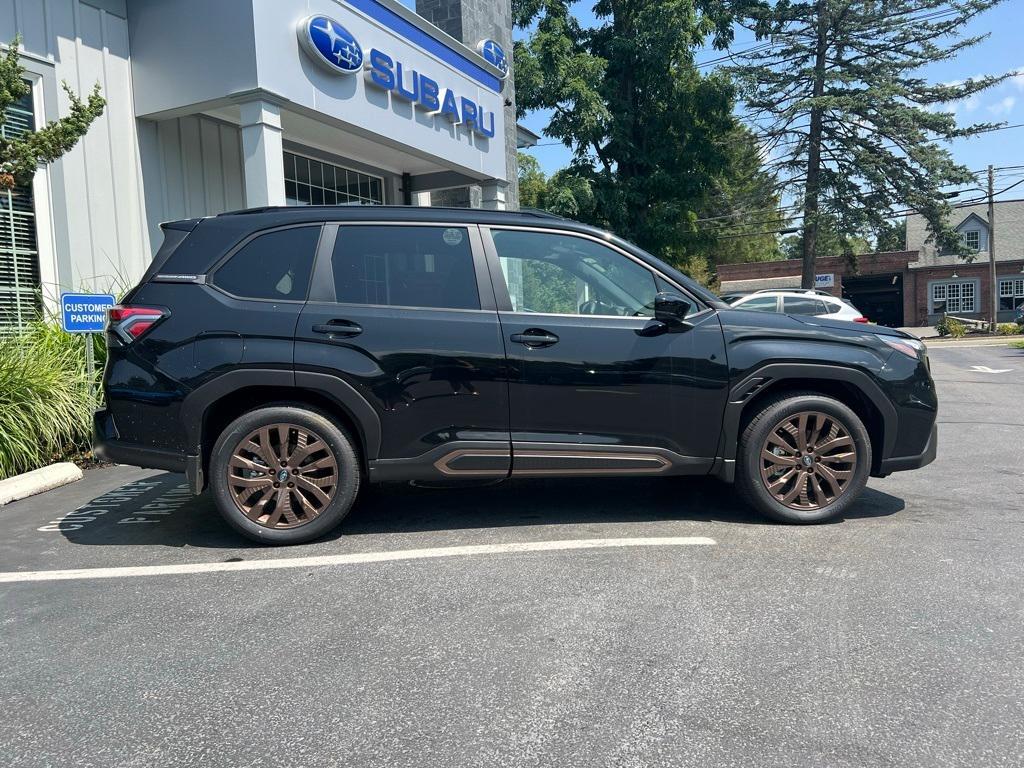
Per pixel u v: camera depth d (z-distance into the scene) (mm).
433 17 14656
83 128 6707
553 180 26641
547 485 5523
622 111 27531
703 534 4262
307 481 4191
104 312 7020
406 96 11367
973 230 45156
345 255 4328
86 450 6973
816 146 31078
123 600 3473
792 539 4164
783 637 2949
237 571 3820
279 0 9086
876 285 49344
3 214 8203
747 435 4375
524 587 3508
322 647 2936
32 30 8398
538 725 2371
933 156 29406
